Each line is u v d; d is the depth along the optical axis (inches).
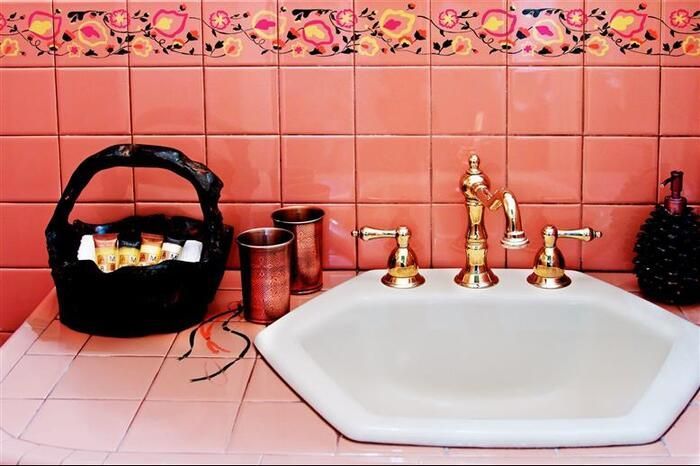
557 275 48.9
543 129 50.5
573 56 49.6
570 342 47.7
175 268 44.9
